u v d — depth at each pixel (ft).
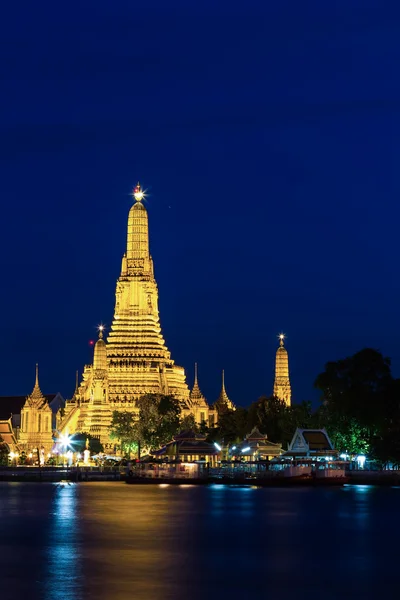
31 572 283.79
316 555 317.22
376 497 561.43
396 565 297.74
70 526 399.65
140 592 255.50
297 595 253.03
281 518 432.25
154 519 429.38
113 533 374.22
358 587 263.29
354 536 365.40
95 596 250.37
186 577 276.41
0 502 529.86
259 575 280.10
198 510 472.03
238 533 374.02
